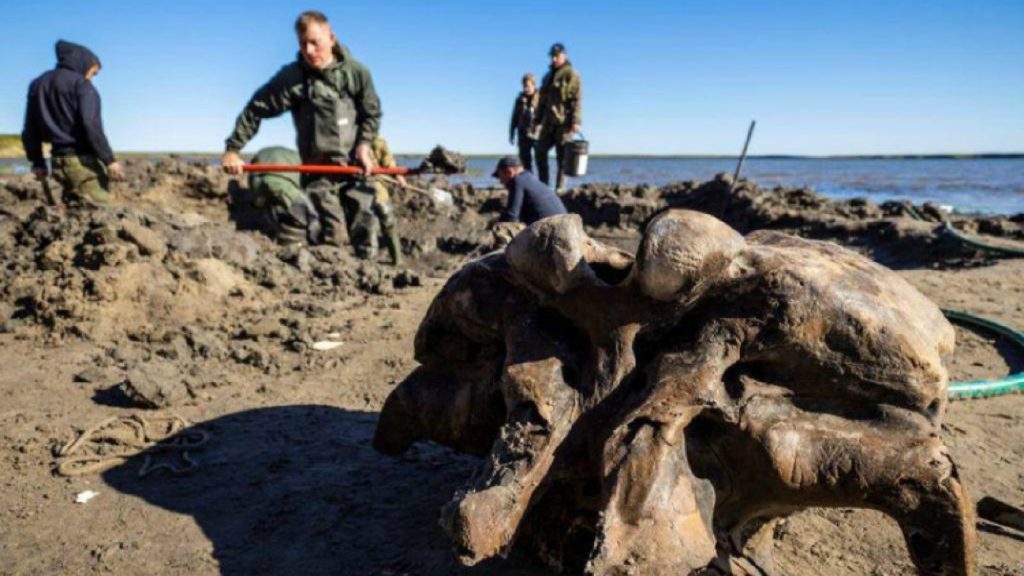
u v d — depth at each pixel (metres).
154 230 7.89
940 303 8.38
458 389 3.42
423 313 7.54
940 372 2.71
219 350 6.10
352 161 9.43
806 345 2.67
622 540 2.39
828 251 3.05
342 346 6.42
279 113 9.02
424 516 3.56
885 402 2.70
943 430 4.86
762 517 3.02
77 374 5.57
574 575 2.91
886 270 3.07
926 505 2.55
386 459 4.22
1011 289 8.98
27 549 3.39
